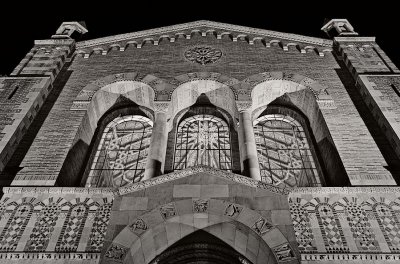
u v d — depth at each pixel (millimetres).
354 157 14617
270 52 20281
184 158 16953
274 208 11609
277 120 18453
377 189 13172
